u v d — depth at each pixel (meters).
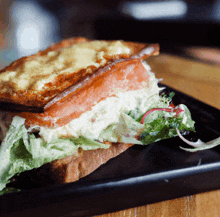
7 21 0.64
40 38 0.61
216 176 0.20
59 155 0.21
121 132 0.22
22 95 0.20
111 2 0.59
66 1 0.63
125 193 0.18
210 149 0.22
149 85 0.24
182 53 0.52
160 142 0.24
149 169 0.20
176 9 0.55
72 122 0.21
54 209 0.18
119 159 0.22
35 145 0.20
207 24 0.55
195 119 0.26
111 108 0.22
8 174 0.20
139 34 0.59
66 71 0.21
